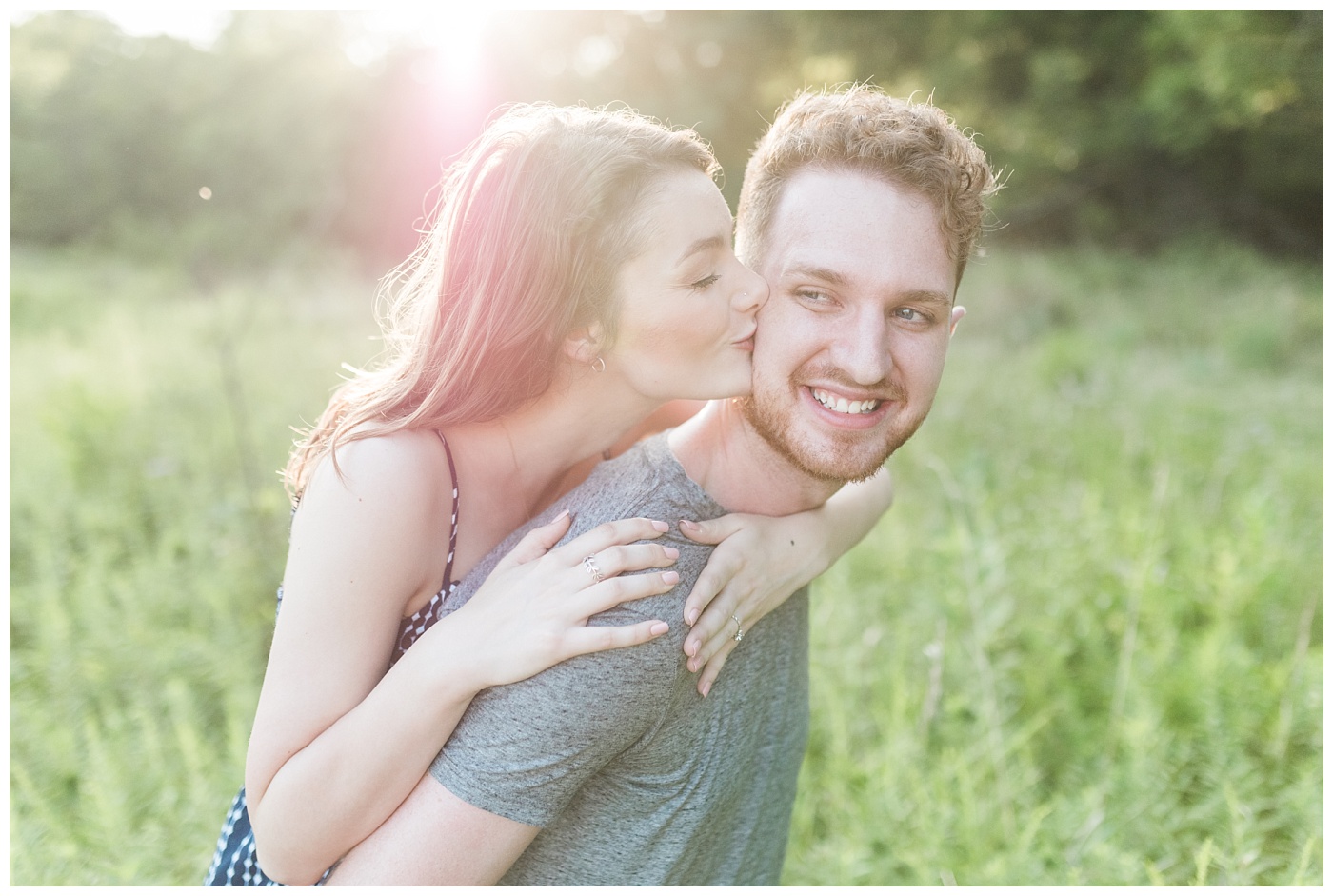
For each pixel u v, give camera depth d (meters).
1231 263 12.59
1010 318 10.20
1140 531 3.35
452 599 1.20
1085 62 15.33
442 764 1.08
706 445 1.28
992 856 2.04
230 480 4.65
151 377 6.54
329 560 1.13
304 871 1.12
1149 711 2.35
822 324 1.16
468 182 1.19
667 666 1.10
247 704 2.72
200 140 16.77
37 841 2.13
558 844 1.22
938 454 4.88
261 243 15.35
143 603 3.33
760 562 1.22
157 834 2.13
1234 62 11.97
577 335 1.17
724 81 16.22
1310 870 1.89
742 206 1.30
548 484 1.33
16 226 16.94
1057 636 2.92
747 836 1.38
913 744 2.32
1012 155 15.48
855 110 1.19
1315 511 4.13
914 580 3.41
